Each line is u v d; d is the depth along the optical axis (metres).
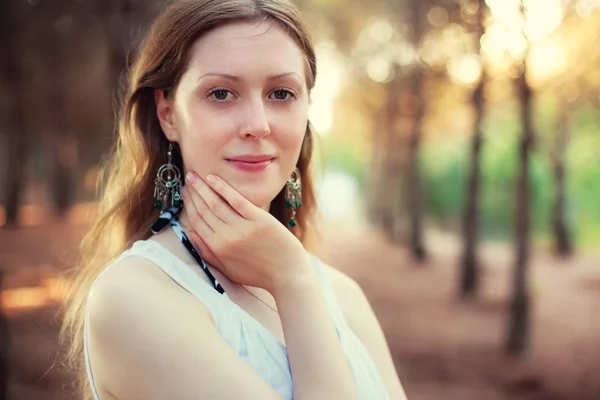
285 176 1.56
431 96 14.72
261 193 1.51
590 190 26.22
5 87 13.08
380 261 16.84
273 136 1.50
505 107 14.70
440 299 11.67
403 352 8.14
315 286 1.47
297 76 1.51
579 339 8.73
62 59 12.30
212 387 1.24
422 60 12.97
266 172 1.51
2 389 5.23
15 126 17.64
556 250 18.33
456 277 14.16
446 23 11.21
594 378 7.00
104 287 1.34
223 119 1.48
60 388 5.88
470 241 11.89
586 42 9.49
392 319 10.05
